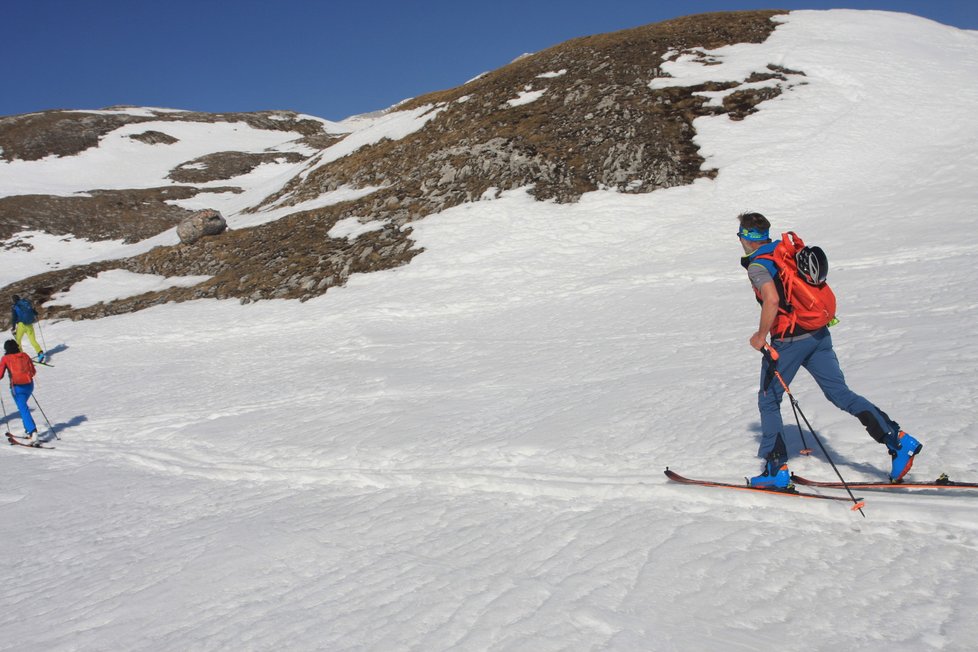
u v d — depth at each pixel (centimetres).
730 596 371
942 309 1022
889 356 818
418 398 1066
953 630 311
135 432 1170
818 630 328
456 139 3112
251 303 2341
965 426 559
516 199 2527
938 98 2527
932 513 432
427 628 379
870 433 469
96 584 535
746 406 740
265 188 4116
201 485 817
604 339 1280
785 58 3028
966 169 1998
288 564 514
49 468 1018
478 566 458
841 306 1167
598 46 3625
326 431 952
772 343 496
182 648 401
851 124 2448
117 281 2998
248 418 1124
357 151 3631
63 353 2147
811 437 613
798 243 495
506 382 1076
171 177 5891
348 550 527
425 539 526
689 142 2575
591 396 898
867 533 428
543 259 2081
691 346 1104
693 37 3481
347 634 386
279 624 412
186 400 1360
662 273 1739
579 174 2567
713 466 592
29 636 452
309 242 2723
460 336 1545
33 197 5097
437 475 688
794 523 458
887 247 1519
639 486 564
